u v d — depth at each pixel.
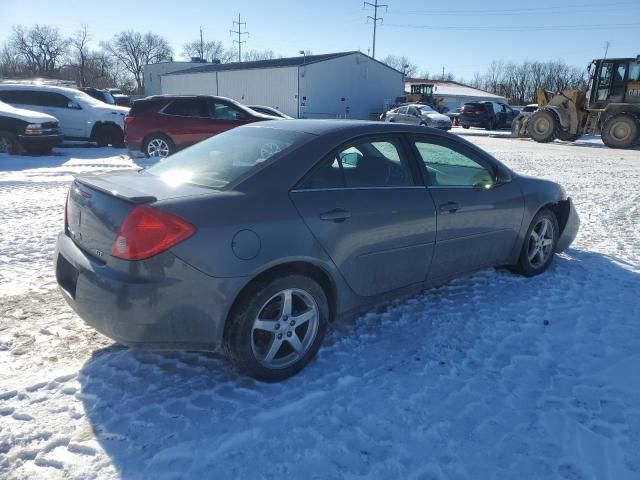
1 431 2.48
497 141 23.34
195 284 2.64
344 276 3.22
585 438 2.57
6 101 14.41
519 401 2.87
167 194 2.79
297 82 39.06
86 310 2.76
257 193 2.91
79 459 2.32
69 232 3.19
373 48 60.66
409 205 3.53
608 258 5.43
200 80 46.94
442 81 74.75
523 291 4.45
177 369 3.10
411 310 4.03
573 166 13.58
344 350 3.39
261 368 2.93
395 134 3.67
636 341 3.58
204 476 2.25
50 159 12.22
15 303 3.91
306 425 2.61
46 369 3.04
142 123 12.11
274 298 2.96
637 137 19.89
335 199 3.15
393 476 2.29
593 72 21.02
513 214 4.38
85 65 86.25
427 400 2.85
